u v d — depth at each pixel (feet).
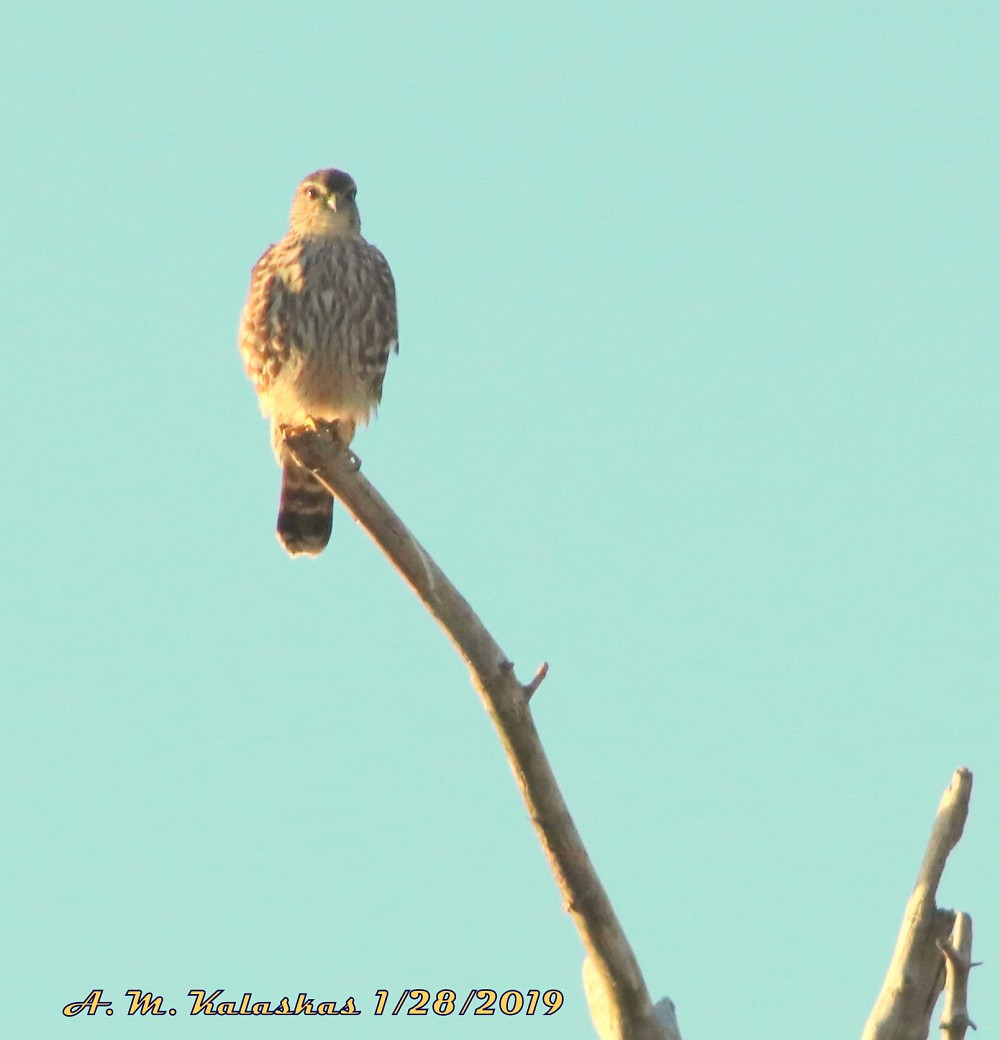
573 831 34.88
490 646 34.91
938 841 32.53
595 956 34.96
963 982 31.45
